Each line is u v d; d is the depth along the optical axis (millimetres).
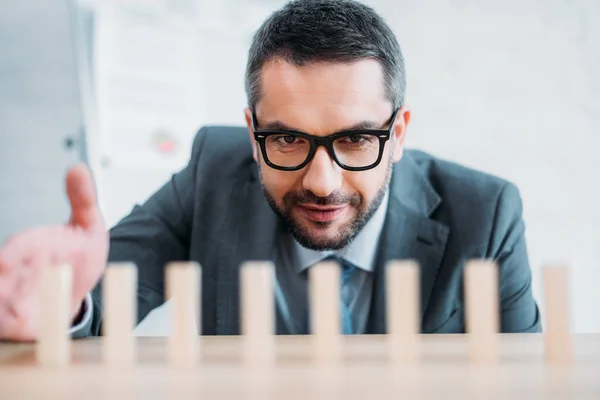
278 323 1110
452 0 1627
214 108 1650
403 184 1135
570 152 1633
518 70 1626
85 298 703
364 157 915
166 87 1623
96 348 591
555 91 1627
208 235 1170
